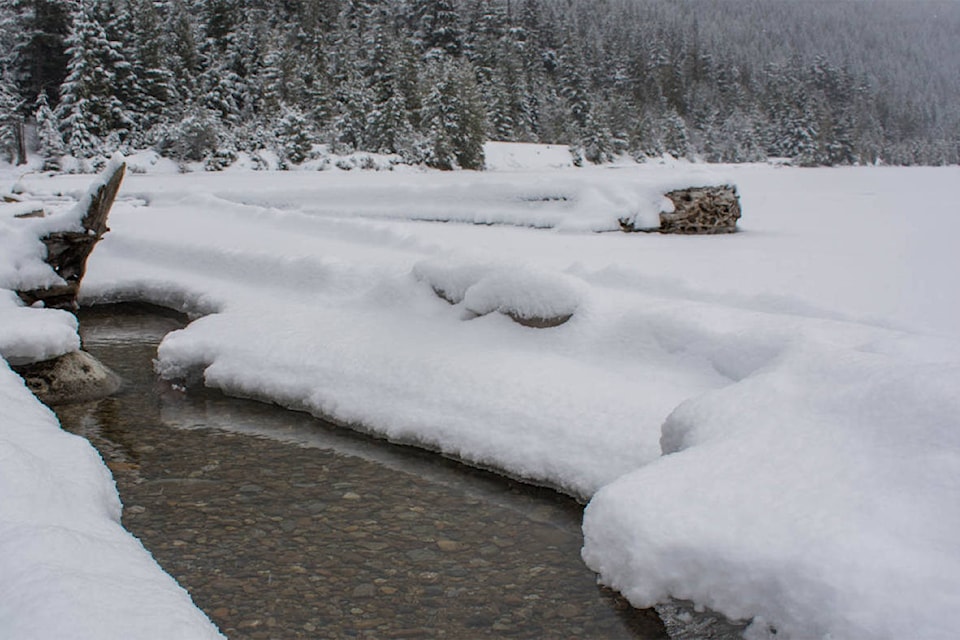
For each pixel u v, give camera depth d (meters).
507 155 60.00
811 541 3.30
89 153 40.31
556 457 5.81
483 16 76.75
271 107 48.28
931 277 10.88
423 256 12.58
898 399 3.88
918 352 5.14
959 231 17.22
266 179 31.27
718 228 18.36
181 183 28.09
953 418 3.61
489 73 70.75
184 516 5.28
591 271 10.19
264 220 17.56
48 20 45.06
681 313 7.01
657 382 6.54
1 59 44.81
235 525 5.15
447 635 3.94
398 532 5.10
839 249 14.48
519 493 5.72
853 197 29.16
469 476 6.02
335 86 56.47
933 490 3.34
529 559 4.75
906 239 15.90
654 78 103.06
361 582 4.45
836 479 3.62
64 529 3.63
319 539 4.98
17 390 6.05
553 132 73.44
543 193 20.75
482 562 4.71
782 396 4.37
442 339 7.93
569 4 121.38
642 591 3.65
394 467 6.21
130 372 8.87
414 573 4.57
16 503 3.86
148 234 15.35
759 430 4.14
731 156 92.31
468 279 8.43
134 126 43.59
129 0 46.25
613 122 76.69
